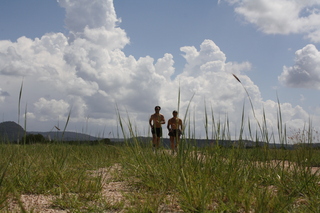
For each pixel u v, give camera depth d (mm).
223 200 2969
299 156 3801
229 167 3568
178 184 3277
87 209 2750
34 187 3521
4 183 3201
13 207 2721
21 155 4301
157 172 3920
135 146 4676
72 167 4859
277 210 2561
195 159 3775
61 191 3434
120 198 3201
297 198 3023
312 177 3451
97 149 7000
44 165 4348
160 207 2781
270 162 3959
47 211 2703
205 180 3012
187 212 2617
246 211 2516
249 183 3355
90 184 3682
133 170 4508
